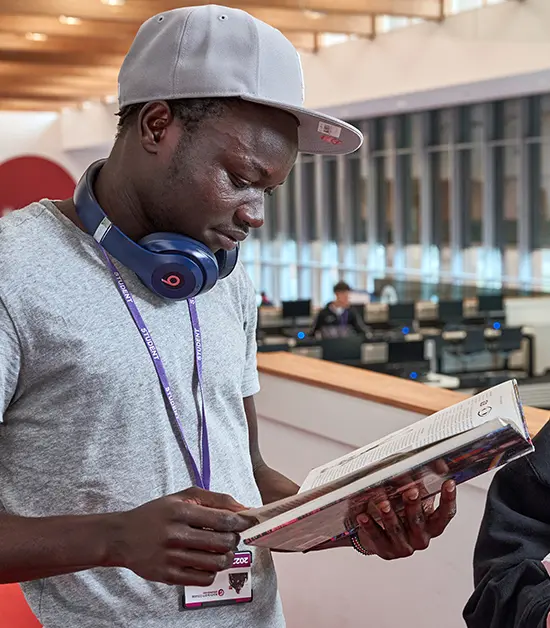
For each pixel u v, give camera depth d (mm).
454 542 2156
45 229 1089
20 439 1082
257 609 1188
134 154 1067
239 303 1259
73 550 958
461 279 12227
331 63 10242
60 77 12398
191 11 1024
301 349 8609
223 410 1183
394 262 13422
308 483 1059
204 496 1033
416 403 2223
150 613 1124
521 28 7801
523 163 11102
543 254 11094
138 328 1093
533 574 1063
